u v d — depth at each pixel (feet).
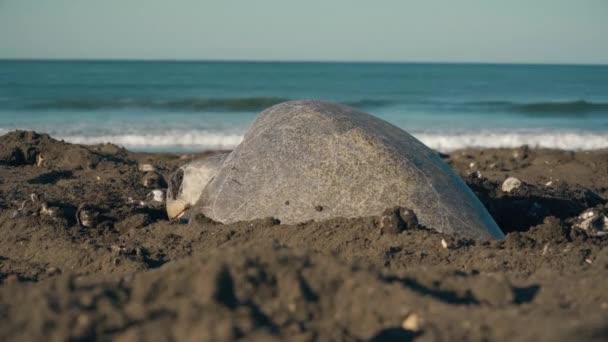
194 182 21.72
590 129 66.08
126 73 207.31
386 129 20.79
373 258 16.34
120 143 53.88
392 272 11.94
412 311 9.82
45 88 121.80
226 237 18.65
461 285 11.15
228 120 69.41
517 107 85.92
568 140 58.95
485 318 9.55
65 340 8.59
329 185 19.08
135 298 9.69
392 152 19.52
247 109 82.23
